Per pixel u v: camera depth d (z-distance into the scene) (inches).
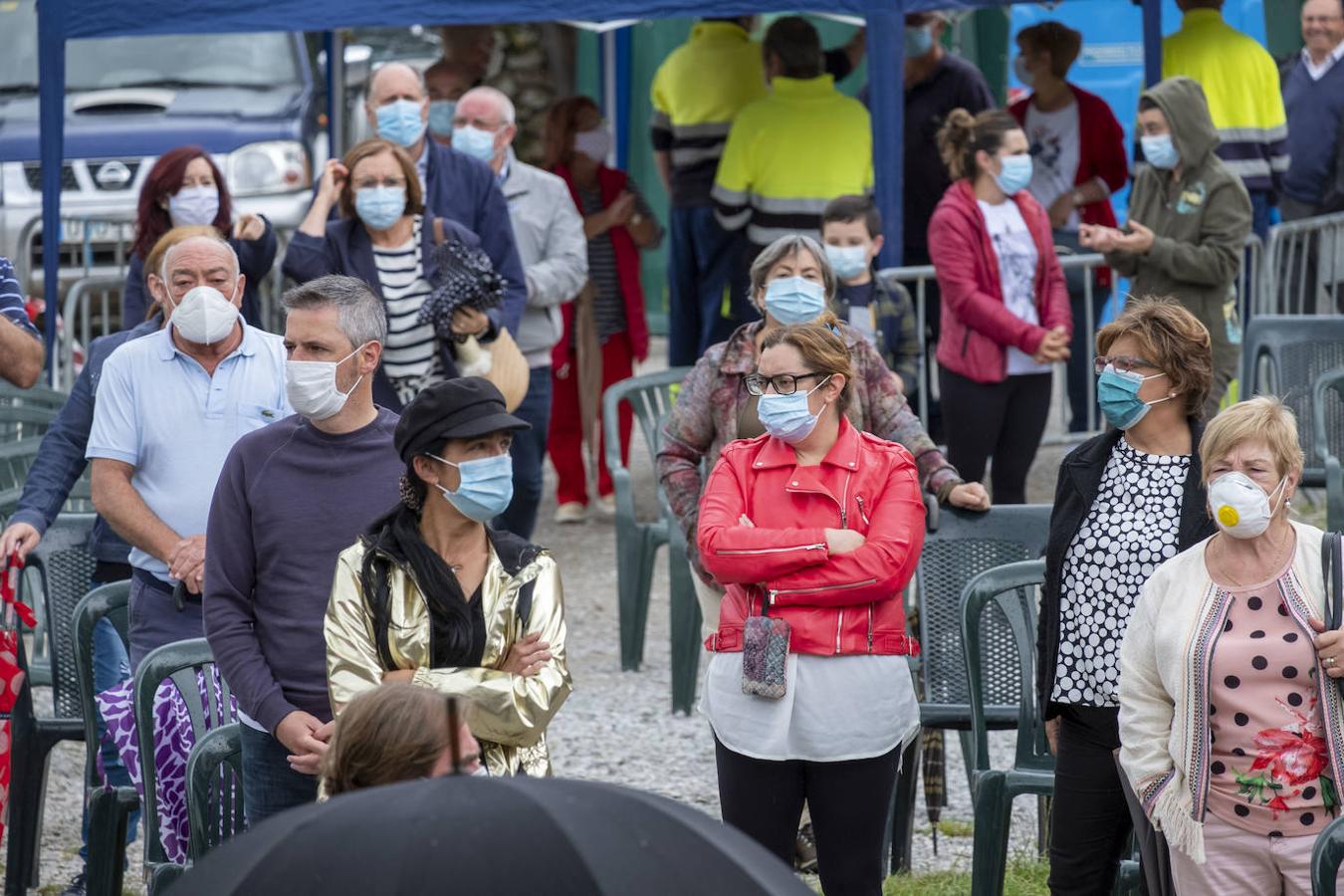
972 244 845.8
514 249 837.2
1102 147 1128.2
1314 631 419.8
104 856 551.5
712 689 491.8
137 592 562.6
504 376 738.2
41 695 861.2
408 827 233.3
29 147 1321.4
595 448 1224.8
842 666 477.4
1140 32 1525.6
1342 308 1083.9
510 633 417.7
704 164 1111.0
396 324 718.5
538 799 238.7
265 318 1224.8
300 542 459.8
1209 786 427.2
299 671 454.6
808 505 488.4
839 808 480.1
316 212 724.0
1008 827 528.4
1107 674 468.4
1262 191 1066.7
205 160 733.3
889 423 606.5
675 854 235.8
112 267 1298.0
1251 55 1058.7
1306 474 840.9
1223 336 860.6
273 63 1416.1
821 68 1048.8
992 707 594.9
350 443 468.8
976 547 610.5
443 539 422.3
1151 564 464.8
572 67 1588.3
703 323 1128.8
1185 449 472.4
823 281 591.8
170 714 522.6
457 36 1144.8
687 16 910.4
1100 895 482.9
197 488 558.6
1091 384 1135.0
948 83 1095.6
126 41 1411.2
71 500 812.6
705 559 487.8
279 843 235.3
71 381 1033.5
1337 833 393.1
